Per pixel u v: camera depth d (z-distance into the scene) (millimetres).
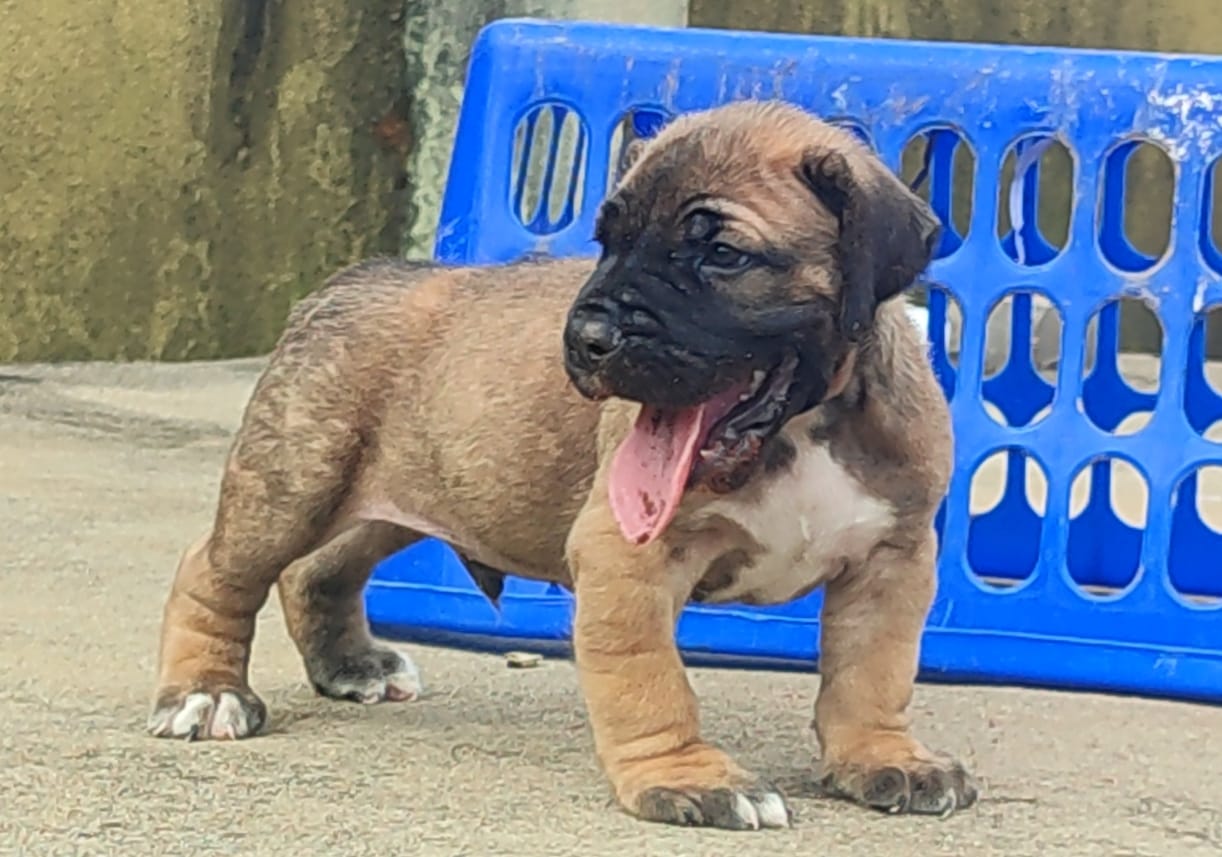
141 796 1476
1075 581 2119
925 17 4230
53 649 1790
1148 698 1809
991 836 1455
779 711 1733
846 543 1513
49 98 3719
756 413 1462
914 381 1517
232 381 3543
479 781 1522
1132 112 1869
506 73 1932
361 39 3787
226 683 1635
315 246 3842
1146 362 3877
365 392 1635
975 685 1839
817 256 1451
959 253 1895
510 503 1594
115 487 2482
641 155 1491
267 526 1641
